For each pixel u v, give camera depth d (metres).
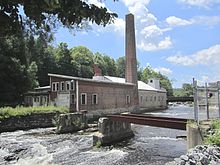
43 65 60.50
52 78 38.25
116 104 41.91
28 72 42.47
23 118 28.12
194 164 7.44
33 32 5.17
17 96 41.47
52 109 31.09
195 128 10.98
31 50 7.67
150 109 56.75
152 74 111.00
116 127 19.66
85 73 74.19
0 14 3.62
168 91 102.81
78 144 18.62
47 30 4.97
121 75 117.31
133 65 50.72
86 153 16.02
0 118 26.33
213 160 7.93
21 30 4.30
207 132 10.66
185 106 76.81
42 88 43.59
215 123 11.23
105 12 4.17
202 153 8.07
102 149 17.00
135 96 48.84
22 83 41.75
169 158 14.23
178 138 20.44
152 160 13.89
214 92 13.41
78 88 34.38
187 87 108.56
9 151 16.97
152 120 16.06
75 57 79.56
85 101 35.25
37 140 20.28
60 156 15.49
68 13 4.03
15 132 25.52
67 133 24.16
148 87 60.94
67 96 35.66
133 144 18.39
